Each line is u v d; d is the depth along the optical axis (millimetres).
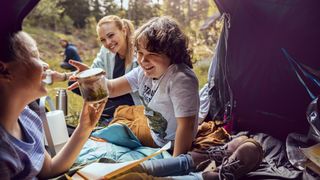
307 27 2143
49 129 1790
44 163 1527
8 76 1202
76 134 1601
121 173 1528
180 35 1825
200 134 2049
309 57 2199
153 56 1778
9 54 1191
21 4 1550
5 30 1289
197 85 1825
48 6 7320
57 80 1930
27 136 1356
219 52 2432
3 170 1134
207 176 1636
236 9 2246
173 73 1808
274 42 2264
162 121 1908
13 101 1238
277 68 2307
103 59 2666
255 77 2373
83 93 1520
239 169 1712
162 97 1853
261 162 1895
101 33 2514
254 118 2455
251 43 2326
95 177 1466
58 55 6145
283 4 2137
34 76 1253
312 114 2066
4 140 1168
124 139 1961
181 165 1689
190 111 1767
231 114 2461
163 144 1979
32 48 1262
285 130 2355
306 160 1907
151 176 1539
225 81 2441
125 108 2285
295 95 2297
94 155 1832
